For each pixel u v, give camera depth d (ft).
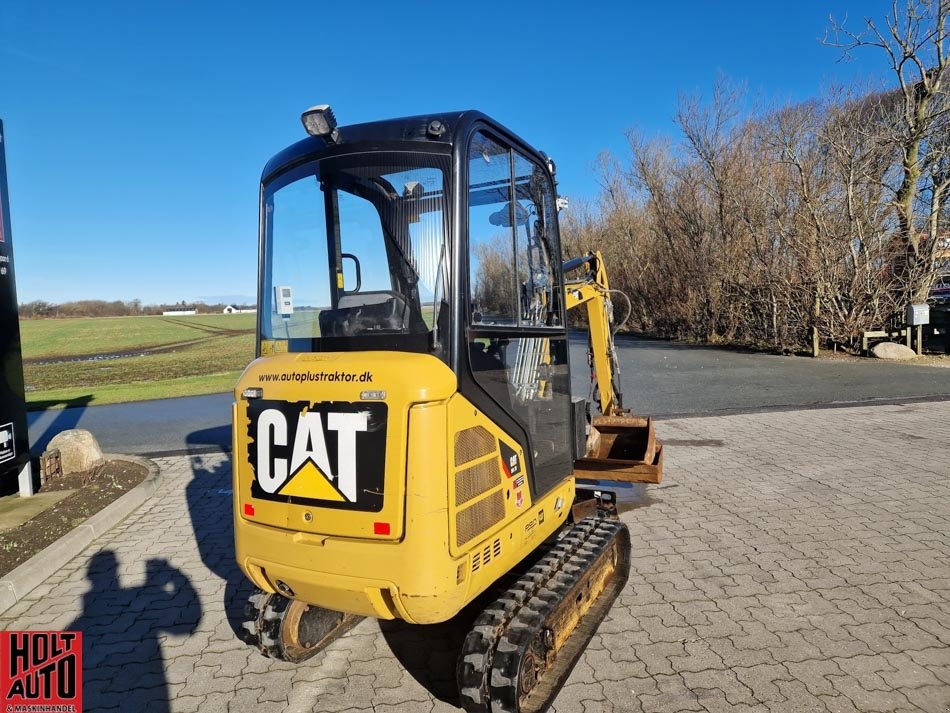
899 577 13.98
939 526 16.80
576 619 11.50
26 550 16.84
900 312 52.90
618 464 15.64
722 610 12.84
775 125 63.31
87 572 16.05
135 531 18.93
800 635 11.84
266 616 10.61
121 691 11.07
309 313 10.48
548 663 10.14
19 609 14.19
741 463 23.49
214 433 33.22
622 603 13.24
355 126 10.14
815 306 55.26
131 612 13.96
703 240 73.20
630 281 91.66
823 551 15.49
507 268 10.66
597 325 18.49
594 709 9.89
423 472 8.14
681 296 78.74
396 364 8.50
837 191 53.83
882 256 52.31
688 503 19.38
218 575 15.72
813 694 10.11
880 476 21.29
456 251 9.02
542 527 11.05
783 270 58.54
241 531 9.65
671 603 13.17
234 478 9.93
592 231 98.89
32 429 36.42
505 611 9.53
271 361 9.84
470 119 9.63
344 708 10.37
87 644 12.65
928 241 52.75
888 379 41.47
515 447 10.12
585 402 16.75
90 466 24.76
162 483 24.04
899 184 54.19
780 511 18.39
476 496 8.93
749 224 62.75
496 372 9.80
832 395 36.50
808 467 22.67
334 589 8.70
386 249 9.65
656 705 9.96
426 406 8.22
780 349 59.41
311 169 10.44
